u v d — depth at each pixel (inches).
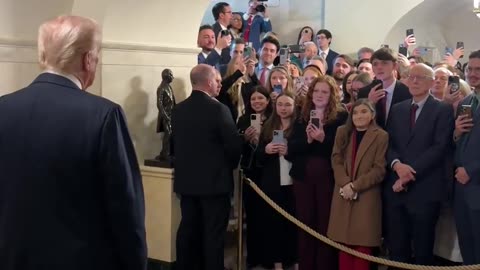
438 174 158.7
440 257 177.8
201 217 171.8
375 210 160.7
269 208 179.8
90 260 80.9
